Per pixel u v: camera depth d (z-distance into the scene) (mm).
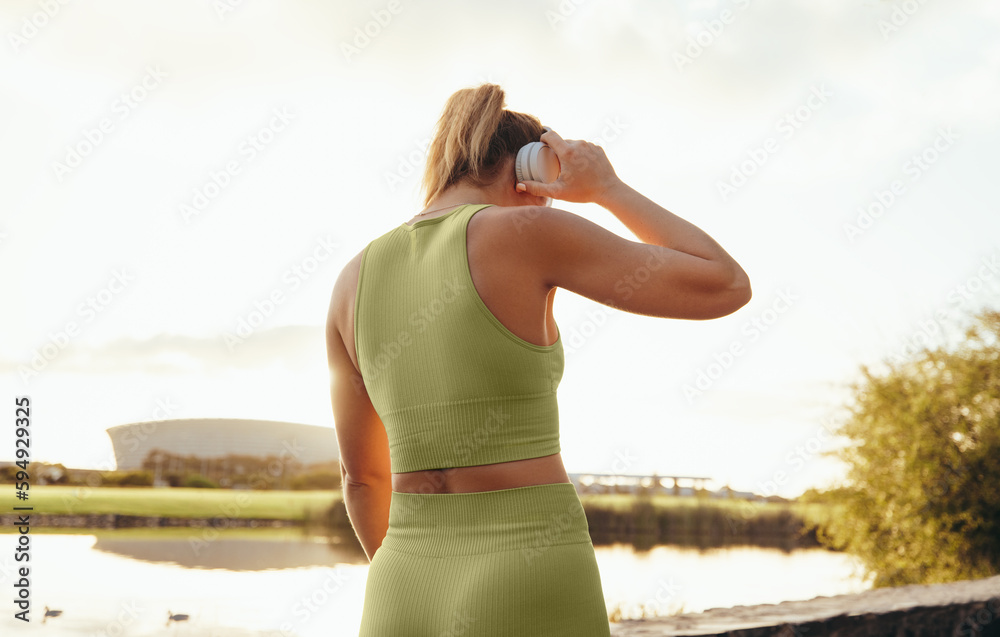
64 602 6129
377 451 1056
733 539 13609
